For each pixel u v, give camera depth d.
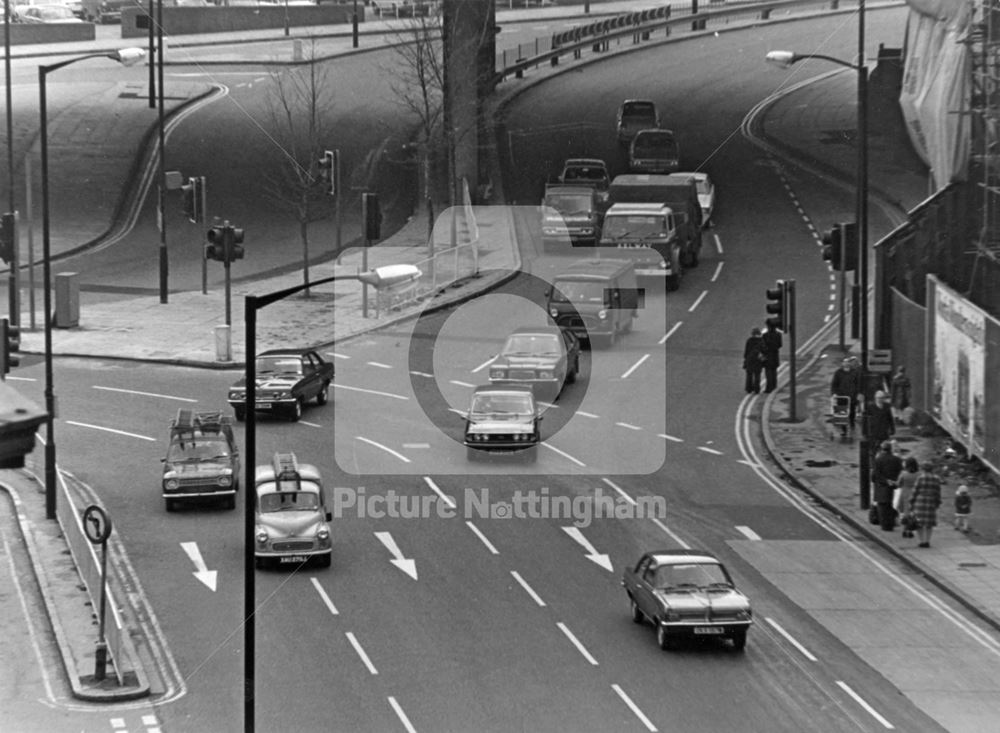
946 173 122.12
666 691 66.19
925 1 130.62
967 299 102.88
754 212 177.38
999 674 69.25
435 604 77.06
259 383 109.62
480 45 185.88
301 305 147.75
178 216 183.00
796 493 97.12
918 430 108.38
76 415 112.62
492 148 195.75
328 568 82.31
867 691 66.75
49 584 81.00
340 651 70.75
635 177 158.38
